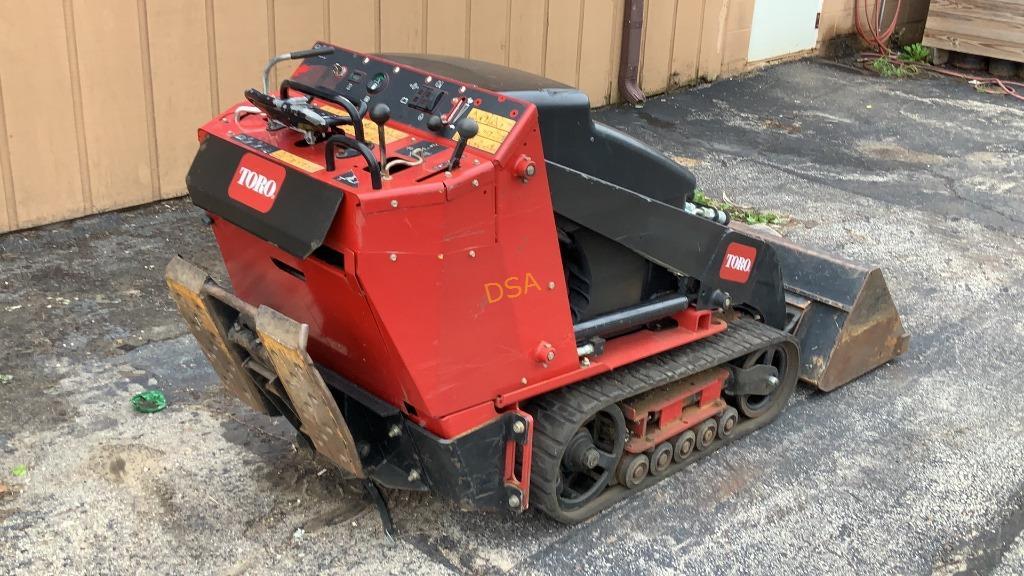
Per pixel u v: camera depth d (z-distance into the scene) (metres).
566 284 3.60
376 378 3.22
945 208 7.56
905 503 4.00
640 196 3.50
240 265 3.42
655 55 9.88
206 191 3.14
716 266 3.91
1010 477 4.23
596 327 3.61
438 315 2.97
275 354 3.05
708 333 4.03
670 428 3.93
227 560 3.39
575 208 3.32
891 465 4.27
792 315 4.79
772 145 8.85
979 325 5.67
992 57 11.70
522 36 8.41
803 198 7.58
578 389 3.57
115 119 6.09
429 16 7.56
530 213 3.06
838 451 4.35
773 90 10.62
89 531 3.49
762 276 4.20
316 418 3.18
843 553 3.67
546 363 3.32
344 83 3.37
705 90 10.41
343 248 2.78
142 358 4.66
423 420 3.18
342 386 3.37
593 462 3.58
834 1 12.03
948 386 4.99
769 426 4.52
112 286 5.33
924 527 3.86
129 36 6.00
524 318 3.20
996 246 6.86
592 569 3.48
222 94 6.55
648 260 3.78
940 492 4.09
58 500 3.64
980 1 11.53
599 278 3.65
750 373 4.25
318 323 3.26
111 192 6.22
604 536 3.66
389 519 3.59
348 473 3.70
